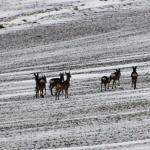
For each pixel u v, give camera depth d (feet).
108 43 583.58
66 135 167.53
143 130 163.22
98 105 229.66
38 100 266.98
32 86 337.93
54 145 153.17
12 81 378.32
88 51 543.80
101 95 262.67
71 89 298.76
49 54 559.38
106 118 194.08
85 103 239.50
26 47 634.43
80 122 190.80
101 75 354.95
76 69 410.93
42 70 434.71
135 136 154.92
